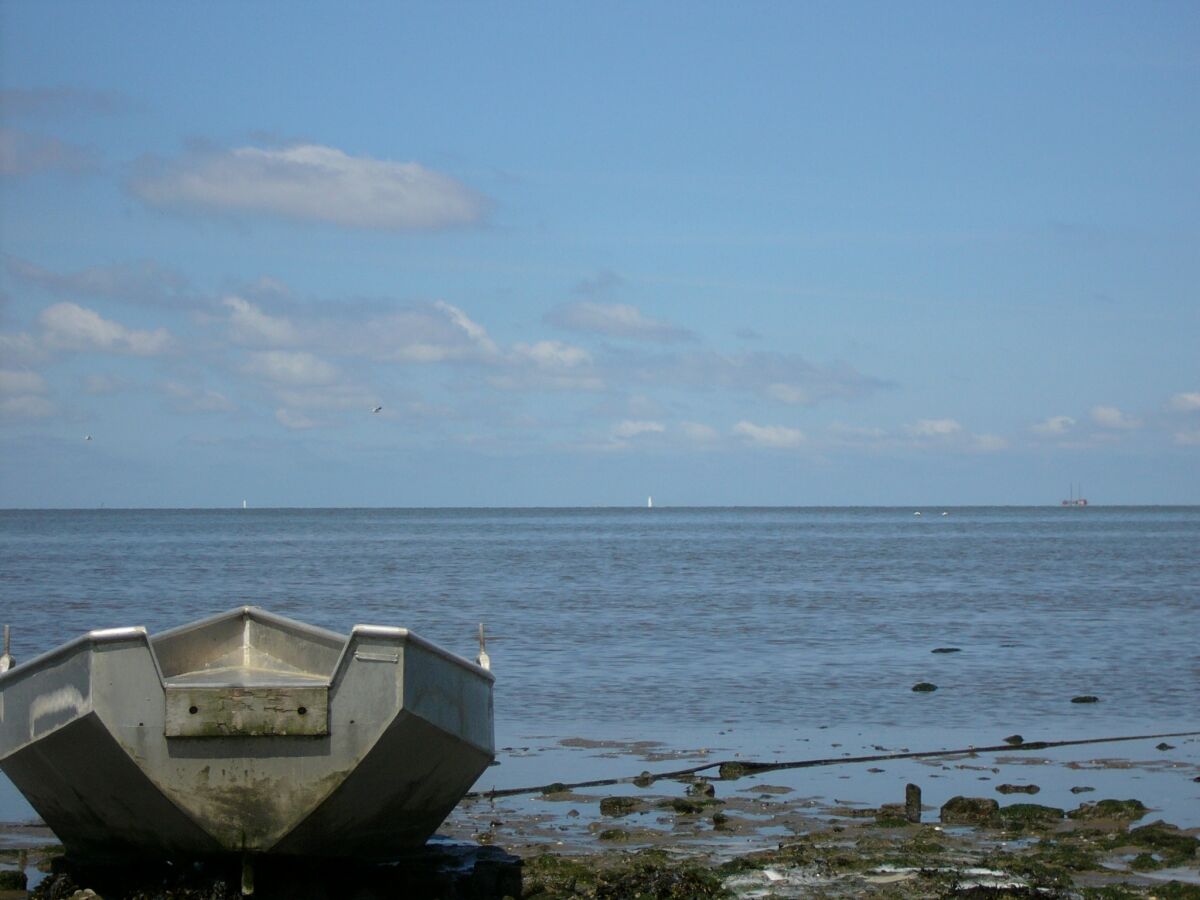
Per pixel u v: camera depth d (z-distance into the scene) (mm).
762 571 72625
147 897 13438
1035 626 40938
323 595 53156
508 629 39750
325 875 14195
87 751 12742
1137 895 13305
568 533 161250
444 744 13672
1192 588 58000
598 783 19297
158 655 15242
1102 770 20094
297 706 12680
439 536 145500
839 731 23406
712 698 26859
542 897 13445
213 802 12781
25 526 189750
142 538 131000
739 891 13562
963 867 14359
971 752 21469
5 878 13898
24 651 33500
